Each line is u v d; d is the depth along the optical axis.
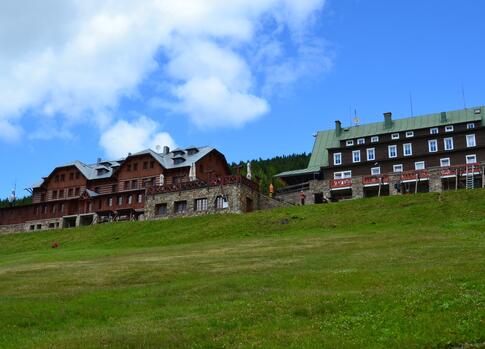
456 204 53.50
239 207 70.56
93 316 21.95
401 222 50.41
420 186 75.94
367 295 20.56
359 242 40.19
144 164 102.06
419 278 23.31
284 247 41.12
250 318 18.94
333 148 93.38
